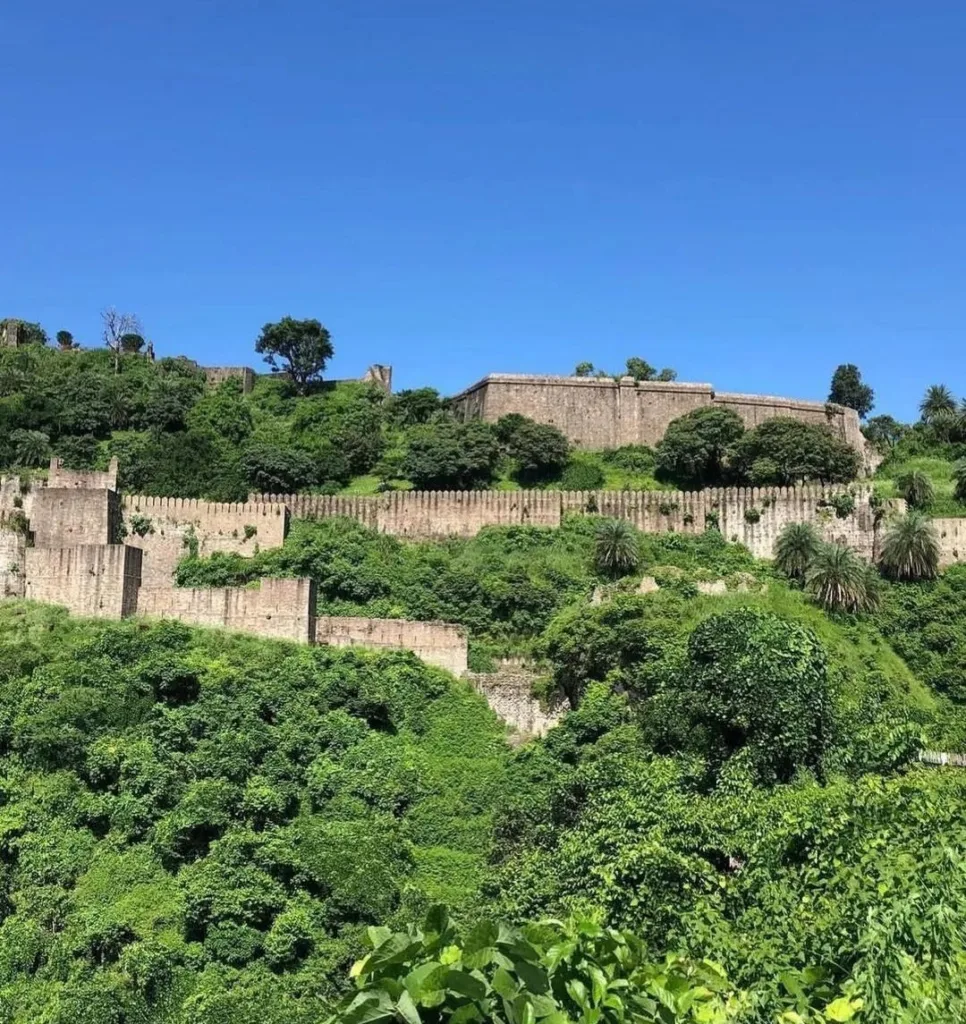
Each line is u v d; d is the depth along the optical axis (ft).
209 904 144.15
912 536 255.29
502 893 126.31
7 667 192.85
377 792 176.14
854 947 59.21
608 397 372.79
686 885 91.61
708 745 138.00
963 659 226.38
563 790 152.46
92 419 383.04
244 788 168.66
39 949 144.87
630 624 201.16
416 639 218.79
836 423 386.93
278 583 218.18
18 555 233.76
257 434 392.68
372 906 147.95
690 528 283.79
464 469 331.16
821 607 237.45
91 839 162.61
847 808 89.92
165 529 265.95
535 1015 37.35
